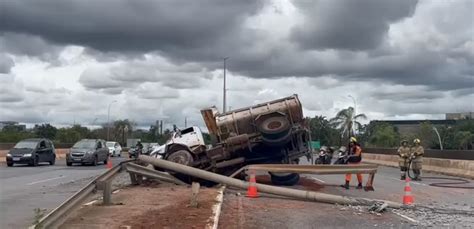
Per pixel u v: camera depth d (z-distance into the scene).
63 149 56.59
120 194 16.67
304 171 19.12
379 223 12.26
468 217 13.41
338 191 19.78
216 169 21.27
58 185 21.20
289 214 13.45
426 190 20.92
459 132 70.00
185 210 12.98
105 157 41.81
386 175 30.67
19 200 16.02
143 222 11.18
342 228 11.52
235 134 21.67
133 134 123.94
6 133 70.50
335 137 83.88
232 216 12.93
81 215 12.04
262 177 23.52
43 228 9.44
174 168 18.88
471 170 29.00
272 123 20.97
